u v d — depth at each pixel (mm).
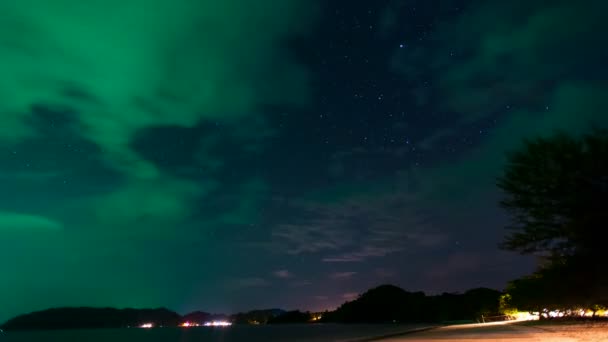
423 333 48688
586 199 22094
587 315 44188
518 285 45469
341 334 89938
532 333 31234
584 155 22375
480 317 86625
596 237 22422
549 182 23188
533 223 24047
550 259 24750
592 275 24328
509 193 24656
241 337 141875
